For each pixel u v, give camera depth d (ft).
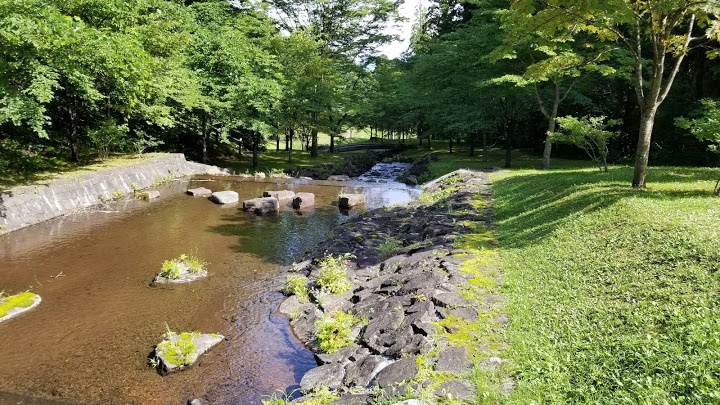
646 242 24.73
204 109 83.30
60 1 49.88
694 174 45.09
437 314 23.21
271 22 119.75
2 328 26.35
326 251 38.17
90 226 47.70
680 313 17.57
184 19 88.07
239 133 106.93
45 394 20.42
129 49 48.21
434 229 39.60
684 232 24.12
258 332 26.63
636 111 85.25
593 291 21.94
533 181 53.01
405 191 76.07
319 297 29.58
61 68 44.29
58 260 37.70
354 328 24.59
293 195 68.95
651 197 33.06
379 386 18.03
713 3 28.32
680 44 35.47
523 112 86.07
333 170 100.78
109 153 74.64
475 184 62.08
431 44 95.81
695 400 13.15
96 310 29.04
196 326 27.25
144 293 31.94
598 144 49.01
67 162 63.41
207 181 77.05
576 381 15.87
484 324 21.54
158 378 21.83
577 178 48.08
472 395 16.33
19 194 45.62
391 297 26.55
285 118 97.19
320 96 101.19
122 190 61.93
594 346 17.53
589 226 30.40
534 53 71.20
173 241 44.29
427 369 18.28
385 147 157.79
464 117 79.25
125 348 24.52
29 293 30.53
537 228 34.53
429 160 109.40
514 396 15.67
